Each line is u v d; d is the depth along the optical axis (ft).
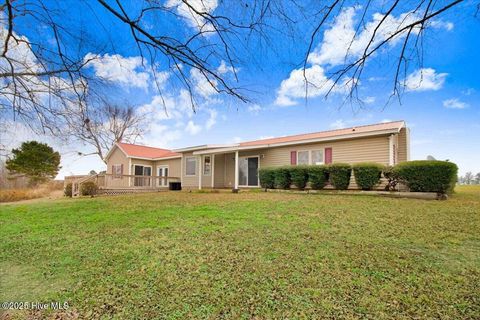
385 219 18.56
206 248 13.37
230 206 26.71
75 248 14.30
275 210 23.39
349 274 9.83
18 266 11.87
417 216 19.26
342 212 21.44
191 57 7.65
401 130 41.55
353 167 34.76
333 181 36.58
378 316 7.14
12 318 7.72
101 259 12.44
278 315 7.37
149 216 22.76
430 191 29.07
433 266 10.37
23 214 26.53
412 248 12.53
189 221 19.95
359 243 13.42
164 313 7.68
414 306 7.56
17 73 8.34
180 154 67.62
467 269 10.00
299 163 45.60
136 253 13.06
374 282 9.13
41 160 49.24
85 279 10.28
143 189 59.77
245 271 10.41
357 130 40.65
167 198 37.52
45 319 7.63
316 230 16.12
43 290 9.44
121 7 6.39
